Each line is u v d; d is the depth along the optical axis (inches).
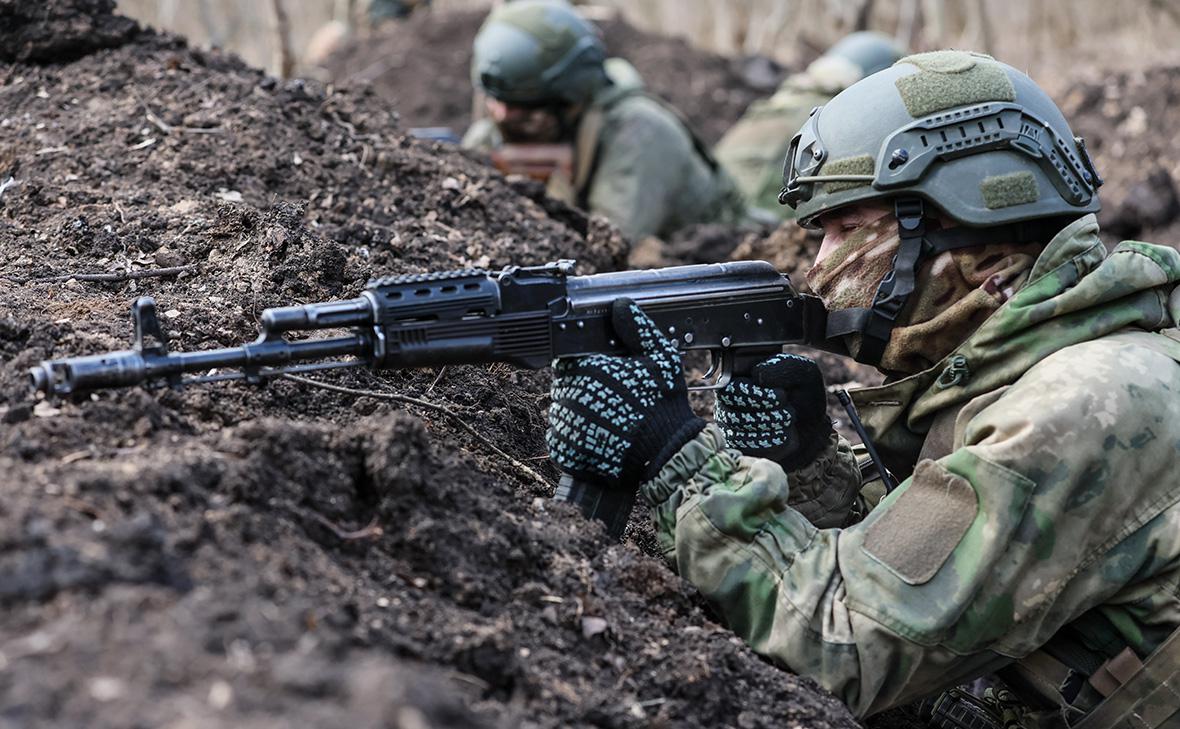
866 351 107.0
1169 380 97.8
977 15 524.1
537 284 96.9
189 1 525.3
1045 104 105.1
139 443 88.7
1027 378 99.0
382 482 88.8
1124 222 311.9
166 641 65.2
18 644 64.4
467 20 463.8
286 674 64.4
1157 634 98.1
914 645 94.3
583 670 87.7
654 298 102.4
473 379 122.6
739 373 108.3
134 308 87.1
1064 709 101.3
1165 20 554.3
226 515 79.1
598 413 98.4
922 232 103.6
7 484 77.0
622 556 100.0
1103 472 94.2
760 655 100.7
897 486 107.9
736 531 99.0
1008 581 93.7
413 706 63.8
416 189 163.5
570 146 283.1
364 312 91.3
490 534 91.4
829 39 558.6
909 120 103.0
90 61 169.6
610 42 461.7
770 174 332.8
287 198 150.6
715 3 579.8
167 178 146.9
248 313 121.0
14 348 102.0
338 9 510.0
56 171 146.9
